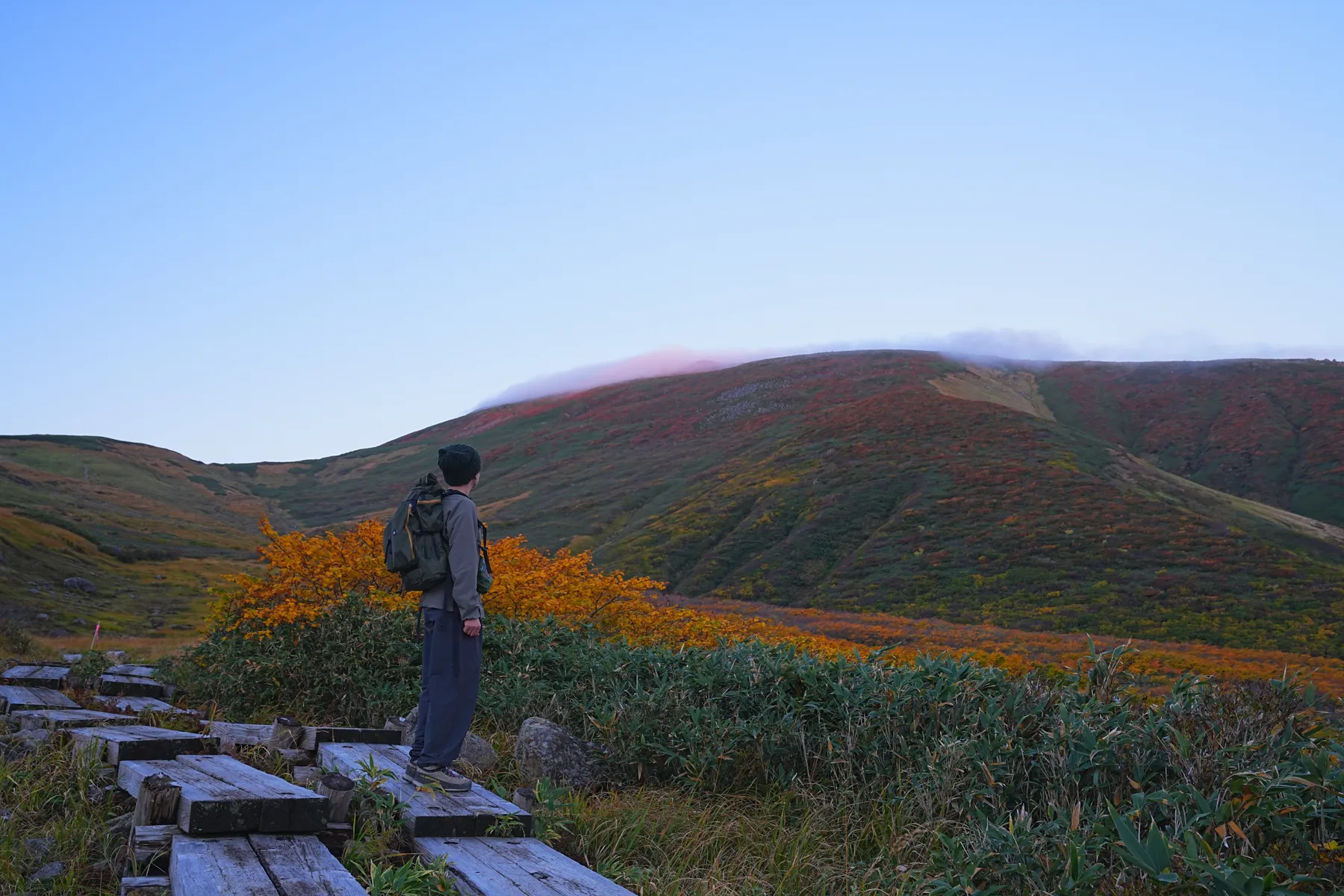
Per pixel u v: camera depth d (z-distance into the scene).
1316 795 3.84
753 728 5.43
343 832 3.60
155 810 3.34
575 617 10.81
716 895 3.73
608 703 6.00
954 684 5.28
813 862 4.21
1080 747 4.56
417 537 4.37
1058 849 3.59
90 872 3.33
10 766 4.36
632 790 5.20
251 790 3.52
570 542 89.88
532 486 135.38
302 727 5.16
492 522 106.94
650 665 6.52
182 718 5.97
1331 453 117.00
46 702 6.21
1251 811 3.77
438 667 4.32
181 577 70.25
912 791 4.81
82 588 56.72
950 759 4.66
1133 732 4.66
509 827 3.79
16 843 3.49
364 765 4.03
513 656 7.15
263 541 125.50
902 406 111.56
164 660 8.85
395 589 9.15
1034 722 4.98
